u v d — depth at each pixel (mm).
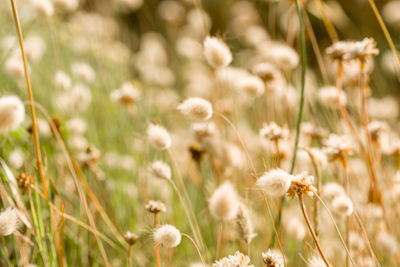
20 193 1003
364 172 1151
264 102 1413
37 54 1166
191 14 2018
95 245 1043
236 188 1066
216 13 2664
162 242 906
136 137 1381
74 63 1739
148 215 1082
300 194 891
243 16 2219
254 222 1081
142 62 2166
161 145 980
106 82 1805
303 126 1131
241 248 989
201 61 2230
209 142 1078
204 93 1712
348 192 989
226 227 1048
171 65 2457
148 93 1844
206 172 1192
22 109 897
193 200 1141
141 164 1180
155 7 2902
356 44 1016
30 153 1057
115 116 1547
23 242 992
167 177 983
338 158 989
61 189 1061
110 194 1138
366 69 1042
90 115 1508
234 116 1143
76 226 1047
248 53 1970
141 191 1121
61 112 1296
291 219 1035
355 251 1011
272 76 1101
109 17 2307
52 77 1549
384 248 994
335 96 1113
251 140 1324
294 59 1112
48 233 975
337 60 1031
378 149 1070
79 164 1070
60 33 1919
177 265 1041
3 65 1324
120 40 2521
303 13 1139
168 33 2619
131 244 960
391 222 1062
